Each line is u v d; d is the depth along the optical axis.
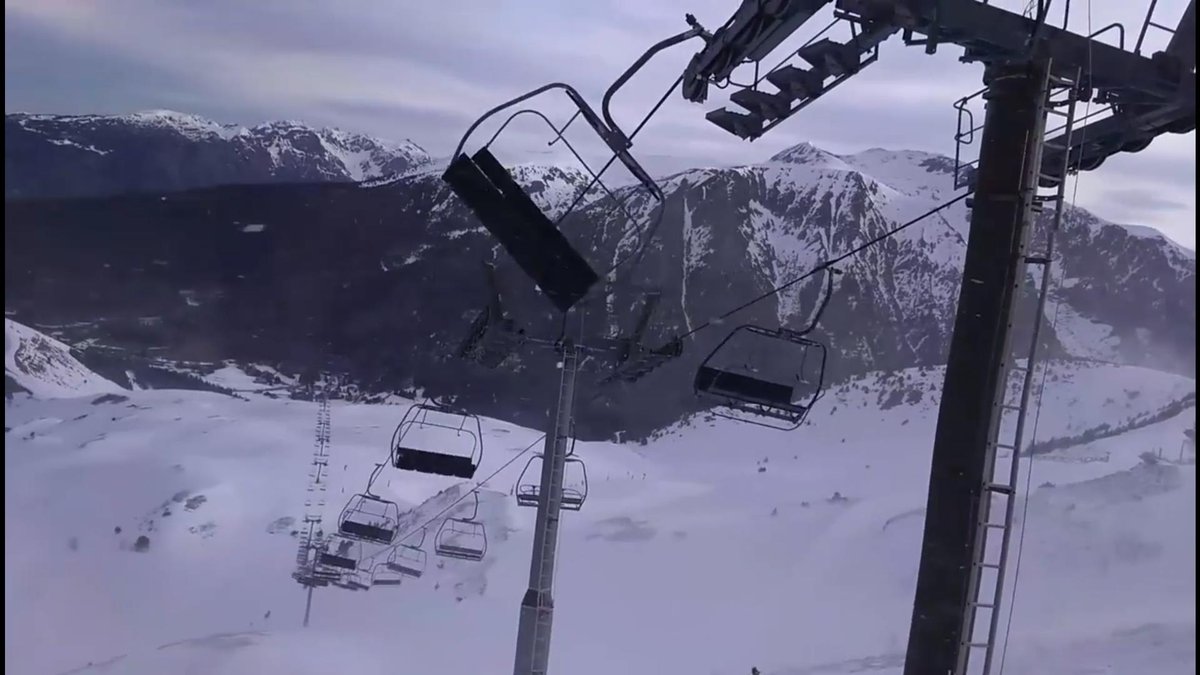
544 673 12.62
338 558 32.12
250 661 43.09
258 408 155.00
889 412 146.25
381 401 173.25
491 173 10.91
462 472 16.41
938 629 6.74
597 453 130.50
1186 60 7.81
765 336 10.57
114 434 127.38
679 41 9.66
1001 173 6.90
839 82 8.34
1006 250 6.81
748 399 10.34
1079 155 8.50
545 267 11.52
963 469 6.75
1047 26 7.12
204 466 110.81
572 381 13.09
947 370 6.91
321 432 132.62
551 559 12.83
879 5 6.93
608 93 10.64
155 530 89.62
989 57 7.11
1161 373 126.56
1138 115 8.51
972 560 6.70
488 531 80.00
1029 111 6.91
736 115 9.58
